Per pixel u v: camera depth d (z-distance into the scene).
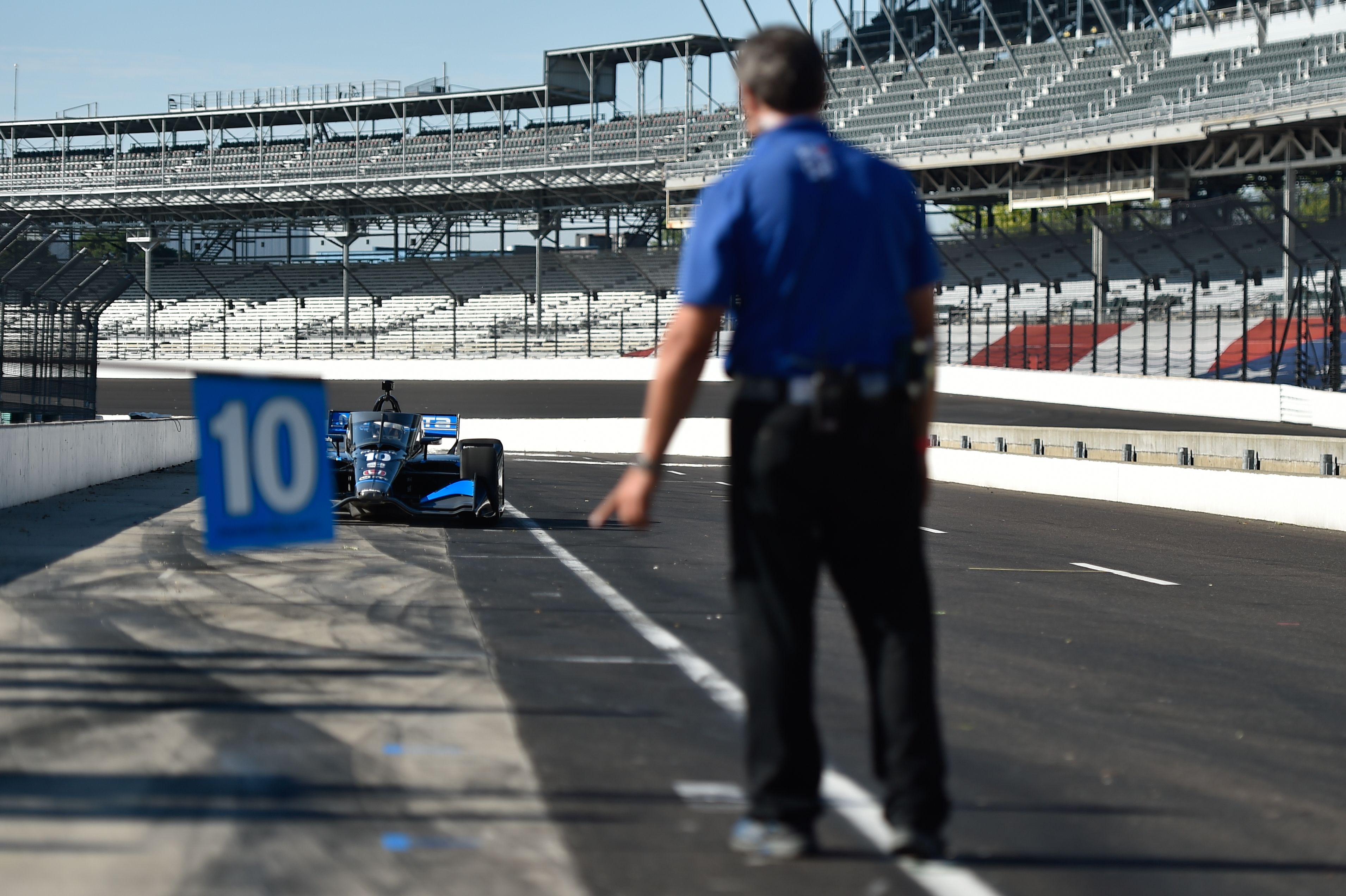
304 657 10.85
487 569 17.72
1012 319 87.69
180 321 116.69
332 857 5.93
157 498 28.95
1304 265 61.22
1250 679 11.52
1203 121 78.12
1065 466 40.09
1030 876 6.00
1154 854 6.43
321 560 18.22
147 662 10.44
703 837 6.34
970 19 117.00
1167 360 68.81
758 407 5.64
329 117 131.88
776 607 5.80
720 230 5.53
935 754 5.76
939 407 72.81
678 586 16.56
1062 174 89.19
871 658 5.87
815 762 5.98
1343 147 75.44
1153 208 63.81
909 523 5.73
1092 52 98.44
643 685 10.16
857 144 99.00
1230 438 42.00
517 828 6.44
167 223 125.94
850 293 5.61
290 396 6.40
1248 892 5.92
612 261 113.31
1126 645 13.20
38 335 44.19
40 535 20.36
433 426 26.52
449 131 129.38
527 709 9.18
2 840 6.00
